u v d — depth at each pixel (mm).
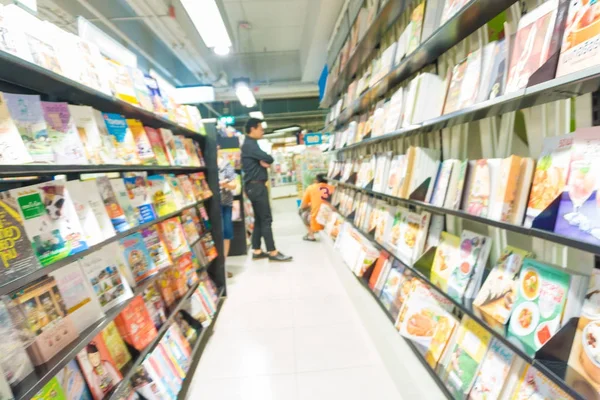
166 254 1679
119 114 1541
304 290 2971
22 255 773
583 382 695
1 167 721
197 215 2623
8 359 729
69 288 992
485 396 1053
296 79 7898
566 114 946
